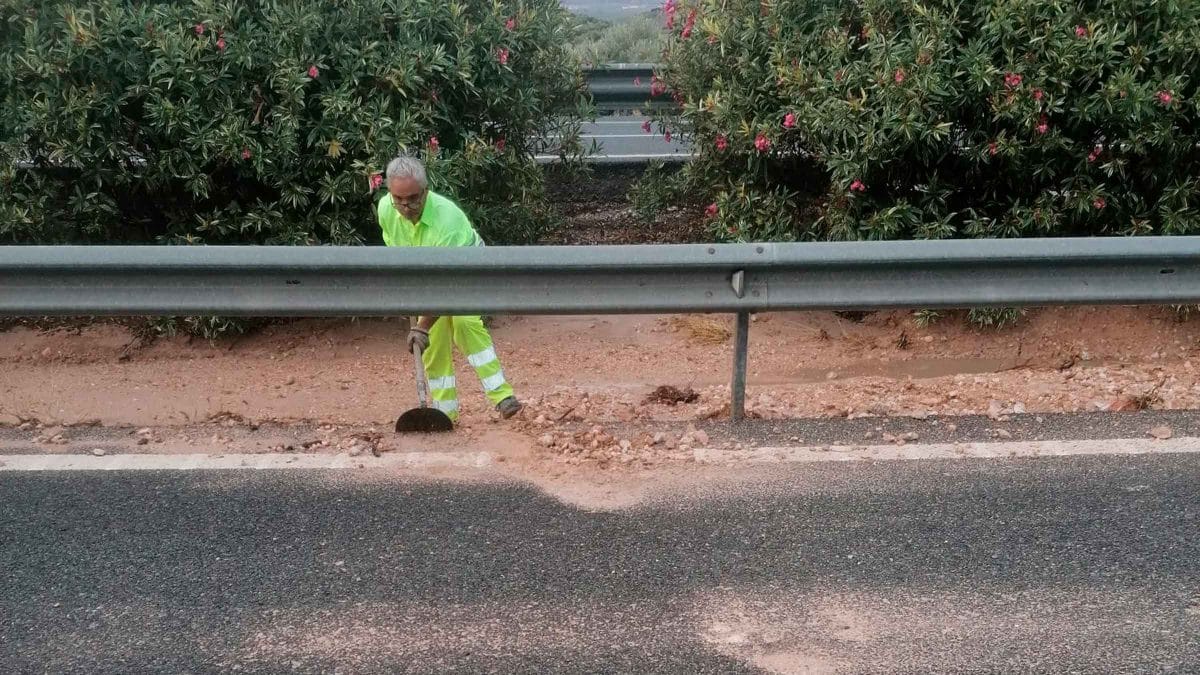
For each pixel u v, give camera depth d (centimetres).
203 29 590
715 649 308
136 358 649
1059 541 369
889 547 365
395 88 614
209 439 467
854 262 457
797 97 623
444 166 610
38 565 359
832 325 713
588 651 308
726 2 676
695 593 338
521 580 346
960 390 539
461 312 464
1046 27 576
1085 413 486
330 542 372
